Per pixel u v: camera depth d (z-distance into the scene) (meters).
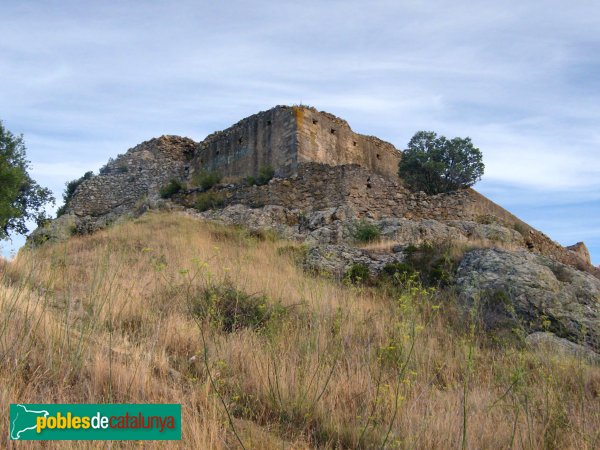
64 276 11.83
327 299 11.43
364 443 6.67
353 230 21.03
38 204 29.33
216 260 15.75
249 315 10.88
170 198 28.11
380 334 10.23
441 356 9.84
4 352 7.32
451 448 6.61
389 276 16.42
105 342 8.39
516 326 12.66
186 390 7.54
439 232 21.17
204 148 31.52
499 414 7.66
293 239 21.41
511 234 22.34
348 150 29.91
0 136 27.16
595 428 7.52
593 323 13.70
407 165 27.66
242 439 6.39
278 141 27.67
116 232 21.03
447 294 14.54
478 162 27.59
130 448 5.84
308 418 7.12
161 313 10.12
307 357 8.24
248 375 8.17
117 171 32.69
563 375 9.46
